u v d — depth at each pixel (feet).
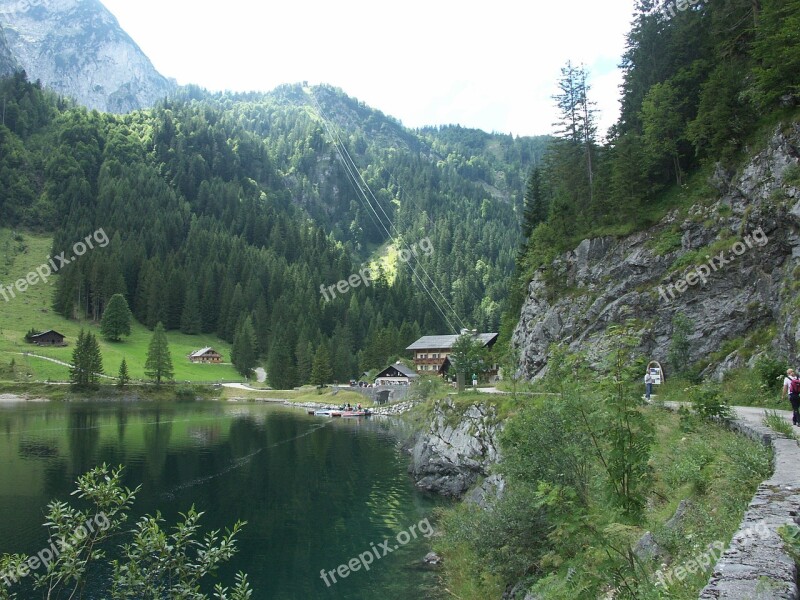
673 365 130.41
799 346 97.81
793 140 122.83
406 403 343.87
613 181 175.63
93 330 541.34
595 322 157.48
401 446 219.00
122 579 42.24
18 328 499.51
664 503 49.78
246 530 120.88
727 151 143.23
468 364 277.64
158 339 446.60
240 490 152.05
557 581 28.04
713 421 67.82
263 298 631.97
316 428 282.15
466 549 90.33
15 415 303.48
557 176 249.34
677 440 64.39
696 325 133.28
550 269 184.75
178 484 157.38
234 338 568.82
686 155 165.37
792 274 112.47
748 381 105.81
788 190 118.73
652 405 83.66
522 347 185.26
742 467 42.22
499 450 118.21
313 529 121.49
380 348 499.51
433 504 136.56
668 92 167.32
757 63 144.15
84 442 219.00
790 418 71.26
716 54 165.78
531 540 72.54
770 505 27.63
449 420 150.41
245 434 256.93
